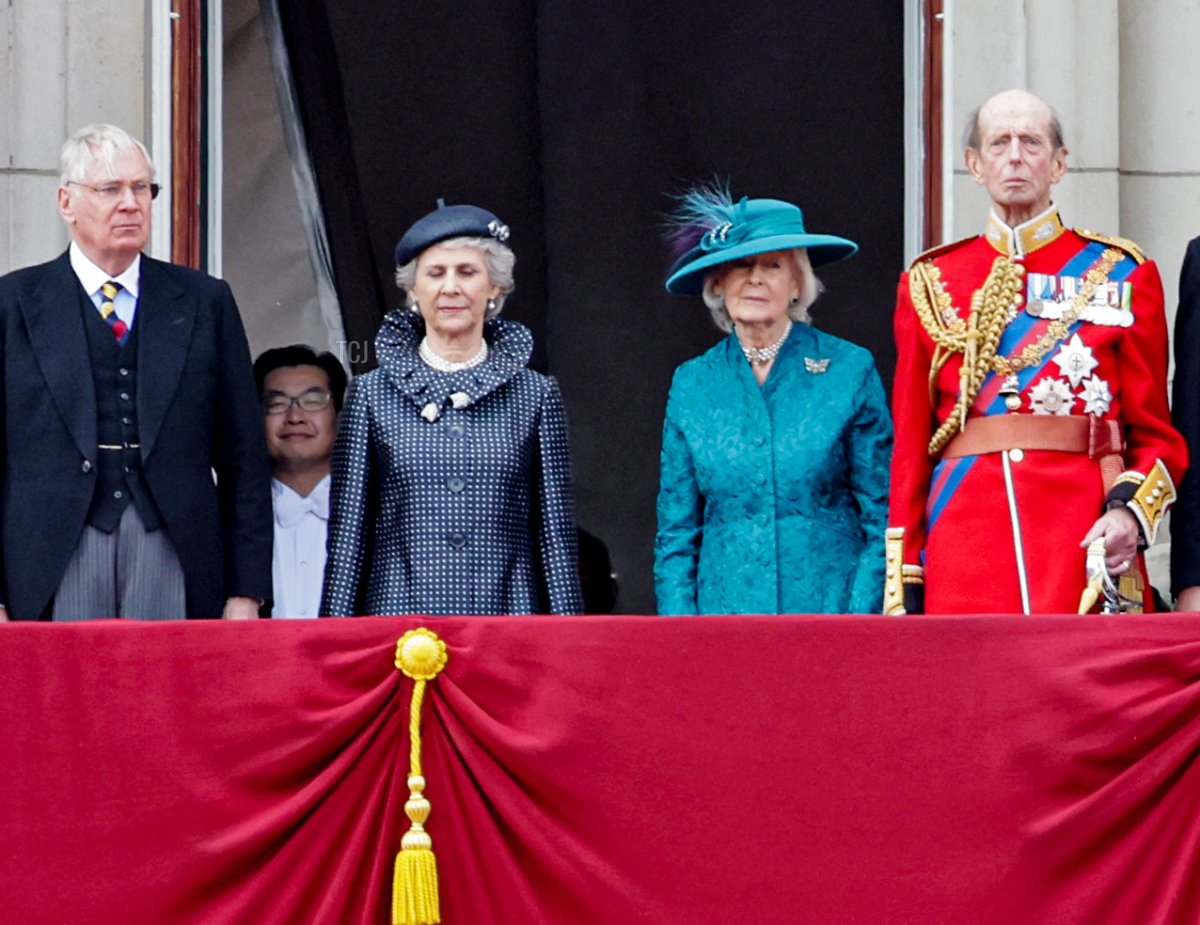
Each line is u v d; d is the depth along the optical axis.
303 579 24.52
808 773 19.16
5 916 18.97
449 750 19.19
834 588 22.09
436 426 21.75
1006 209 21.84
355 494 21.77
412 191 28.12
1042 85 26.84
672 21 28.58
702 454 22.45
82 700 19.22
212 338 21.77
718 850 19.08
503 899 19.02
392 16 28.11
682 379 22.88
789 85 28.19
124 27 26.09
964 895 19.02
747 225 22.67
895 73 27.73
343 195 27.64
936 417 21.83
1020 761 19.11
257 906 18.97
